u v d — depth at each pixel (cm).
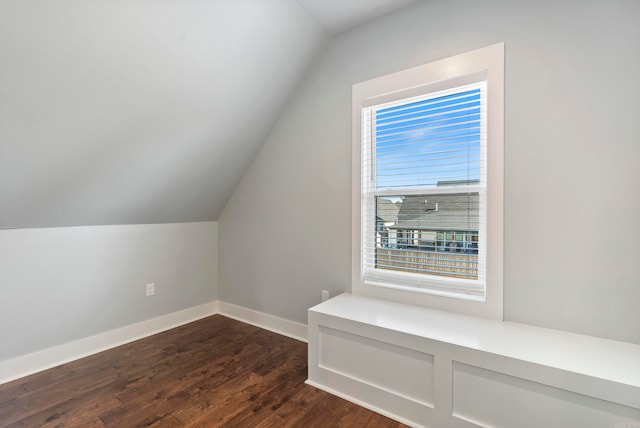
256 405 174
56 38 144
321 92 246
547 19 163
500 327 168
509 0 172
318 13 212
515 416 136
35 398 180
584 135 155
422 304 202
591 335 155
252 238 297
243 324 297
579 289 158
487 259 180
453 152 196
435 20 195
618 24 147
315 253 253
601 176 152
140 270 269
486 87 180
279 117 271
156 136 212
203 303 318
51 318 219
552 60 162
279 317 278
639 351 140
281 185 273
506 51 173
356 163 228
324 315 190
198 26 177
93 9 145
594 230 154
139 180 231
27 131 164
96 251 242
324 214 247
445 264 200
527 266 170
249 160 289
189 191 272
